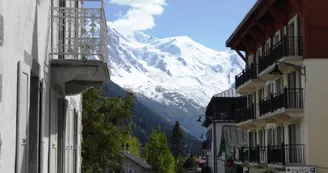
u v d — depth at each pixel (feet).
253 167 133.69
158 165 372.79
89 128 136.36
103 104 146.92
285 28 99.60
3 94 28.53
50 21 43.88
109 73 47.42
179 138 595.47
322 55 88.22
